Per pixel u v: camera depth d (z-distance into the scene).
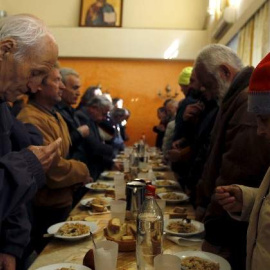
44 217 2.09
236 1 5.51
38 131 1.74
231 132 1.47
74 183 2.09
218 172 1.63
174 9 8.73
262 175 1.36
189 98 3.02
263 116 1.05
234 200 1.25
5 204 1.01
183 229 1.57
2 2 8.90
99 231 1.60
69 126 2.82
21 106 2.17
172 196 2.26
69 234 1.51
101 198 2.14
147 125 8.82
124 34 8.57
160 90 8.76
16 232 1.31
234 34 5.32
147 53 8.55
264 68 1.03
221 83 1.77
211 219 1.46
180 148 3.02
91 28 8.61
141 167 3.35
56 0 8.86
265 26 3.84
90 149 3.20
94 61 8.84
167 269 0.99
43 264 1.27
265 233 1.03
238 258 1.43
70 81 2.89
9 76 1.09
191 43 8.45
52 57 1.14
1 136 1.28
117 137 5.09
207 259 1.27
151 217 1.21
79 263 1.27
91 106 3.53
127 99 8.84
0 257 1.27
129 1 8.79
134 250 1.37
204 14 8.60
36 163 1.08
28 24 1.09
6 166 1.01
